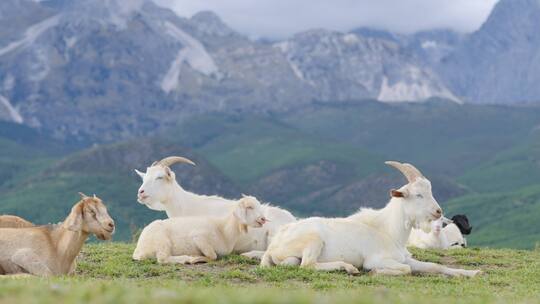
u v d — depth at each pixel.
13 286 9.91
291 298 8.65
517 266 18.75
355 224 16.73
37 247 14.63
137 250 17.47
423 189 16.80
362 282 15.05
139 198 20.00
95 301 8.41
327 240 16.47
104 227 14.72
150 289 10.80
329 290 13.69
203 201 20.52
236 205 18.05
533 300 11.84
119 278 14.97
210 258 17.38
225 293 10.23
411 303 9.38
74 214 14.71
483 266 18.75
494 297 12.98
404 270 16.30
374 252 16.53
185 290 10.96
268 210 19.06
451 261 19.25
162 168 20.23
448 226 24.38
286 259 16.42
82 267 16.42
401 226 16.92
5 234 14.63
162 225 17.56
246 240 18.45
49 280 12.53
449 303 10.15
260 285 14.38
